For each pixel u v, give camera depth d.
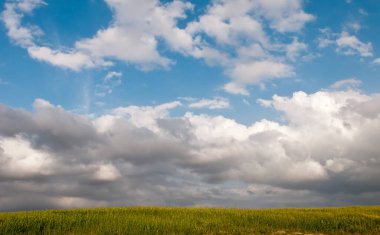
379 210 35.62
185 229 27.38
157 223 28.23
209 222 29.94
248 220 31.11
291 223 29.75
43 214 31.48
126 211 35.00
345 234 27.47
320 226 29.06
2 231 25.38
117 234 26.09
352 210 35.75
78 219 29.25
